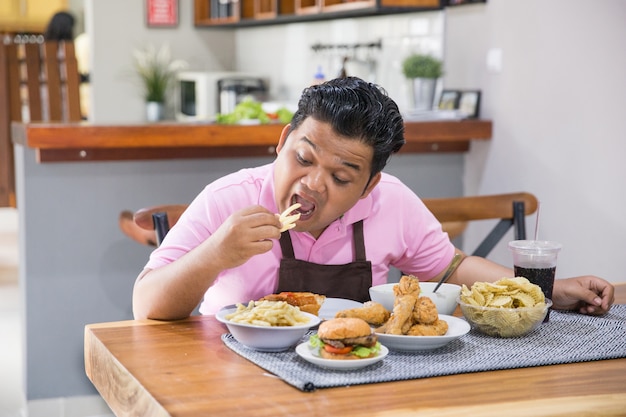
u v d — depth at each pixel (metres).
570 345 1.49
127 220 2.81
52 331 3.35
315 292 1.75
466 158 4.07
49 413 3.34
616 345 1.49
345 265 1.77
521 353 1.43
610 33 3.18
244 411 1.15
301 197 1.58
